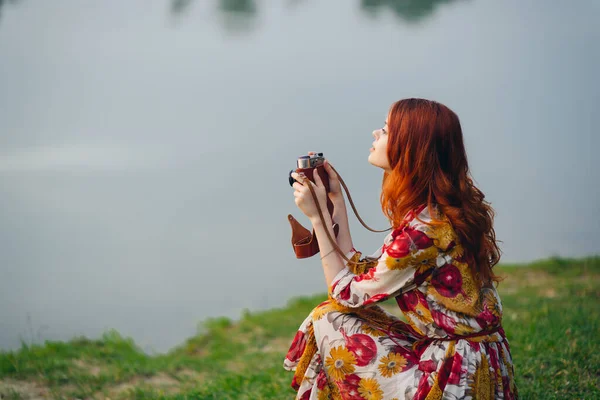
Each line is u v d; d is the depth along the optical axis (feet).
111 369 15.34
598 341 13.57
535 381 11.70
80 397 13.43
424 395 7.85
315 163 8.99
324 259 8.59
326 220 8.71
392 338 8.39
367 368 8.21
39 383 14.12
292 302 23.70
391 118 8.48
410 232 8.02
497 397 7.98
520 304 18.15
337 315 8.48
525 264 23.98
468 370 7.79
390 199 8.47
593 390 11.19
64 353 16.49
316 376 8.66
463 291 8.00
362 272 8.73
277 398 12.03
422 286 8.09
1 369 14.73
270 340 19.15
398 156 8.36
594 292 19.29
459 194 8.22
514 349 13.43
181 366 16.20
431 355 8.00
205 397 12.61
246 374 14.42
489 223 8.37
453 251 8.02
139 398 13.32
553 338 13.80
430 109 8.36
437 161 8.24
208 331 21.15
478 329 7.97
